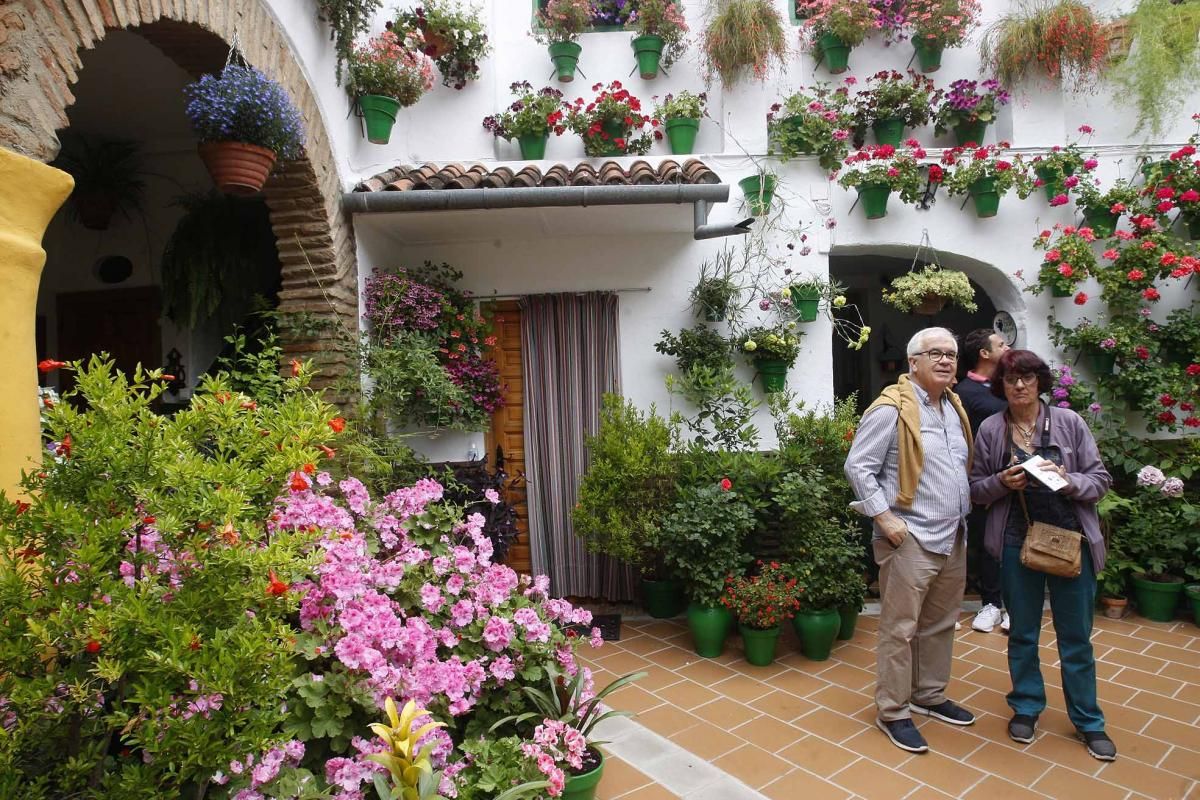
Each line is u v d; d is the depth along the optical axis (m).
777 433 4.86
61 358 5.56
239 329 5.25
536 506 5.04
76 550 1.52
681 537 4.15
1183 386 4.88
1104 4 5.52
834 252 5.39
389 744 1.87
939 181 5.01
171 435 1.79
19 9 2.12
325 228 4.12
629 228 4.88
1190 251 5.13
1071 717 3.11
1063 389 5.07
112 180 5.34
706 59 5.09
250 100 3.04
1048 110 5.25
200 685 1.57
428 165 4.76
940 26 5.11
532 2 5.31
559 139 5.22
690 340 4.84
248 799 1.85
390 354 4.27
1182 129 5.35
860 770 2.93
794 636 4.50
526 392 5.05
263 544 2.02
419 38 4.67
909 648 3.13
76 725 1.63
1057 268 5.01
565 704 2.68
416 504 2.87
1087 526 3.03
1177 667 3.92
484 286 5.09
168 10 2.79
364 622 2.24
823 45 5.23
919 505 3.12
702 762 3.00
